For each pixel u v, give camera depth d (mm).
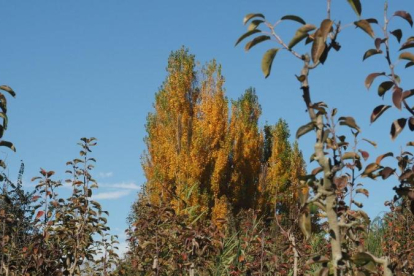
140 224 7711
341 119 2561
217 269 7945
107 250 7488
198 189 19984
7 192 7570
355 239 3674
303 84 2184
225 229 9414
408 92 2342
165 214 7719
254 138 23641
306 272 6602
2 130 3475
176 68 22156
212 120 21562
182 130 21219
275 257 6738
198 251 7523
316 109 2176
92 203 7195
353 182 3754
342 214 3646
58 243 7145
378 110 2449
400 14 2396
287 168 23000
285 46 2240
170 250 7633
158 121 21781
